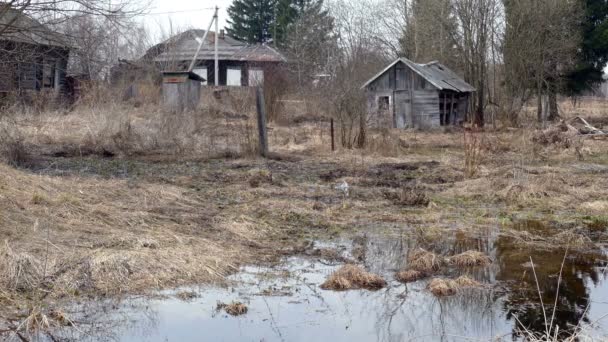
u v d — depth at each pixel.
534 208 11.52
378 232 9.68
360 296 6.88
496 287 7.20
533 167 16.22
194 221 9.45
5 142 13.45
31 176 10.41
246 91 27.98
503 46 33.25
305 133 22.23
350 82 20.95
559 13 32.62
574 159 18.19
